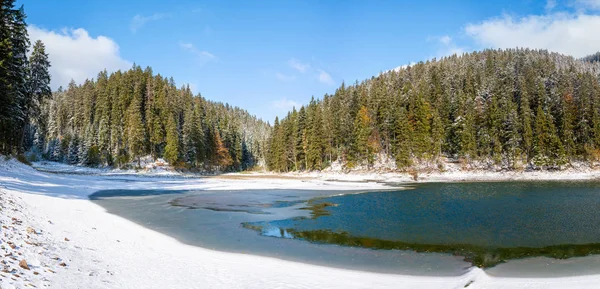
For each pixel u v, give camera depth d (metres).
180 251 11.69
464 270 10.20
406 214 20.50
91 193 30.80
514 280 9.13
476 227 16.66
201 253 11.59
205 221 18.11
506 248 12.85
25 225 10.34
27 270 6.60
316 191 35.81
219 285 7.88
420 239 14.23
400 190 36.56
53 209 16.39
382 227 16.67
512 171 56.09
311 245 13.17
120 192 32.97
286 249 12.54
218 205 24.55
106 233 13.02
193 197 29.66
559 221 18.08
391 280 9.01
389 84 88.94
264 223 17.67
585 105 59.06
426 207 23.39
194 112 85.44
